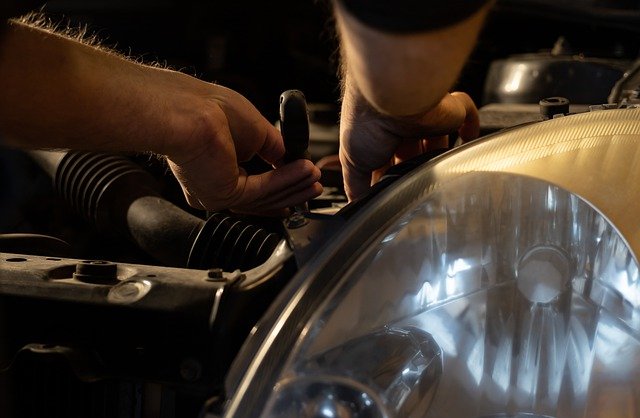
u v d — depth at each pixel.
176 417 0.76
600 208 0.67
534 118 1.16
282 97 0.86
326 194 1.20
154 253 1.00
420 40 0.45
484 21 0.48
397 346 0.63
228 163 0.87
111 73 0.81
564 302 0.67
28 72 0.75
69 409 0.71
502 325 0.67
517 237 0.67
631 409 0.66
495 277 0.67
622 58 1.59
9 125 0.79
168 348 0.67
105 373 0.69
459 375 0.65
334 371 0.59
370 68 0.48
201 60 2.53
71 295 0.71
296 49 2.43
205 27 2.50
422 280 0.65
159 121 0.83
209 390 0.67
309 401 0.57
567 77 1.34
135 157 1.32
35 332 0.71
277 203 0.91
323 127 1.86
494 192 0.67
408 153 0.95
